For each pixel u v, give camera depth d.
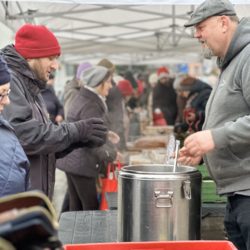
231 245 1.86
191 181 2.11
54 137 2.74
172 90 9.06
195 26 2.44
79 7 5.97
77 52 10.98
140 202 2.08
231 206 2.46
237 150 2.33
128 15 6.89
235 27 2.36
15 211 1.10
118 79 7.39
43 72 2.82
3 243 1.06
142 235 2.09
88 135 2.89
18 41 2.77
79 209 4.58
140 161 4.43
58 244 1.16
